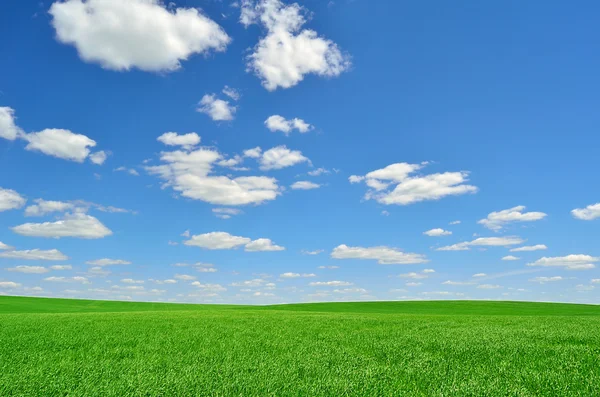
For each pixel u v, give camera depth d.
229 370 10.48
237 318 29.94
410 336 18.45
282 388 8.77
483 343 16.00
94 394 8.45
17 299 63.62
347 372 10.39
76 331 20.45
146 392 8.48
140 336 18.48
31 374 10.17
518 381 9.70
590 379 9.73
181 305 67.44
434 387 9.02
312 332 20.73
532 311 51.88
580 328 22.20
